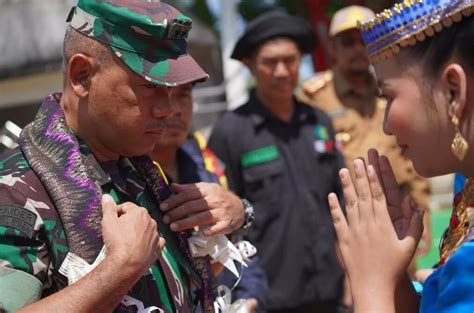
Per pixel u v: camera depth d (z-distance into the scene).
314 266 5.07
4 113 7.27
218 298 2.85
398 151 5.83
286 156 5.19
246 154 5.16
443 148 2.32
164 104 2.53
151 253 2.35
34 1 7.06
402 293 2.54
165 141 3.66
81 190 2.43
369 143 5.90
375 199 2.48
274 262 5.05
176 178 3.80
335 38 6.07
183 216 2.79
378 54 2.40
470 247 2.19
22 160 2.47
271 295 5.02
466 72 2.23
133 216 2.38
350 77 6.04
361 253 2.45
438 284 2.27
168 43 2.50
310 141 5.25
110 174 2.62
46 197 2.40
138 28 2.44
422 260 6.40
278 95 5.23
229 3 10.95
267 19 5.37
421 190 5.77
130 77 2.45
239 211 2.94
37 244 2.34
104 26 2.45
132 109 2.48
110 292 2.25
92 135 2.56
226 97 9.98
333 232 5.19
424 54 2.29
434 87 2.29
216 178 3.91
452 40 2.24
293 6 16.20
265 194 5.11
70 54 2.52
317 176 5.20
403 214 2.51
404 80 2.34
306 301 5.05
